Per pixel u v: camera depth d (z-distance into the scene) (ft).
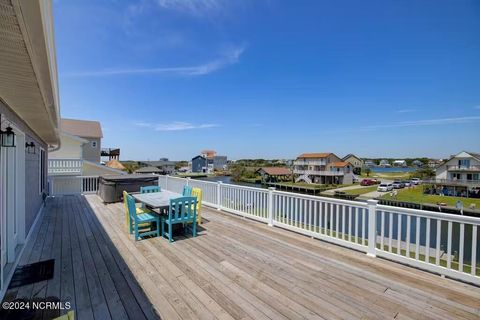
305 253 12.53
